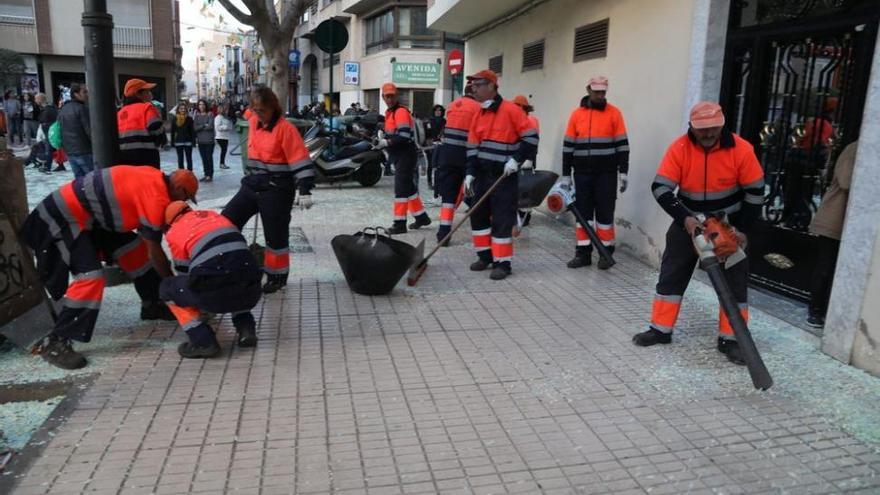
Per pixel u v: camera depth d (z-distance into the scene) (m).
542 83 9.84
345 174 12.38
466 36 13.95
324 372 3.98
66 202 3.91
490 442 3.20
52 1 28.02
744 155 4.05
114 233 4.50
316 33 10.87
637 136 7.04
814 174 5.06
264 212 5.35
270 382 3.82
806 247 5.10
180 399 3.58
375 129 16.58
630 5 7.19
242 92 67.88
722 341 4.30
